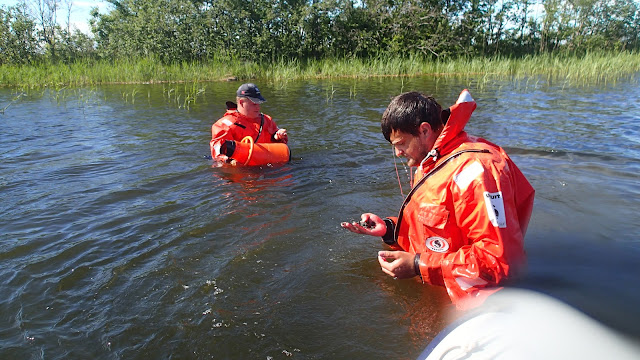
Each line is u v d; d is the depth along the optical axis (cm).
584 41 2530
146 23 2089
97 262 288
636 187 395
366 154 548
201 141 635
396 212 365
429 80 1493
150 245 311
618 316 197
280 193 415
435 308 235
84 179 462
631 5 2623
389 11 2305
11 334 218
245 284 261
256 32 2144
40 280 267
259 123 564
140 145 611
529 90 1113
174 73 1675
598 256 264
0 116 850
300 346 209
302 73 1783
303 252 299
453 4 2409
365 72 1736
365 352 204
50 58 2138
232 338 214
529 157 502
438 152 221
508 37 2503
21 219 358
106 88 1388
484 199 199
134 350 207
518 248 203
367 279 264
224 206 383
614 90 1071
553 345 174
